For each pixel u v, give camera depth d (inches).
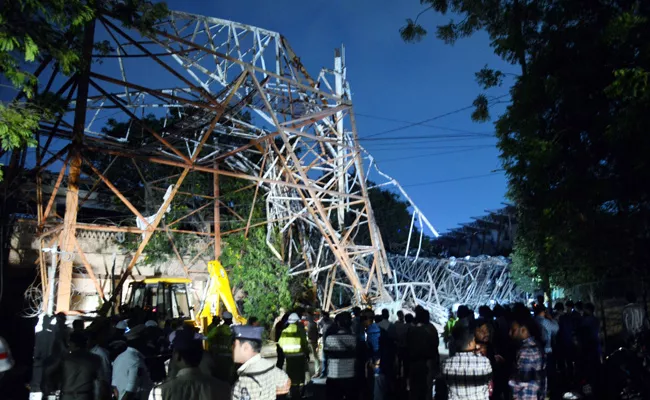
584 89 377.1
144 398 345.7
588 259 385.1
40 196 717.3
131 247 951.6
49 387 249.9
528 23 433.7
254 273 896.3
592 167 382.3
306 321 591.5
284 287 908.6
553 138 389.7
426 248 1798.7
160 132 885.8
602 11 374.9
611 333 470.0
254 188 1048.8
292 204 1037.2
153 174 1038.4
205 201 1039.0
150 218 778.8
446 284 1160.8
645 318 372.8
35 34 377.1
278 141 1064.2
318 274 1069.1
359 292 886.4
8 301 792.3
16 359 465.4
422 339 382.3
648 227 351.6
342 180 935.0
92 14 419.8
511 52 441.7
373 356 424.8
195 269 1002.1
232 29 844.6
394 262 1090.7
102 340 297.4
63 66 405.4
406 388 447.8
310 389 506.0
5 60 357.4
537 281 707.4
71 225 615.5
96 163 1056.2
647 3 350.6
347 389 327.9
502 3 459.5
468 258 1136.2
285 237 1048.2
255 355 198.4
